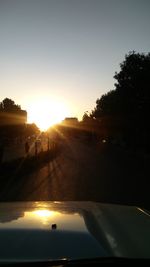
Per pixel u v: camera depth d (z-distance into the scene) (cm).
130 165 3769
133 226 338
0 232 292
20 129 9581
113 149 7938
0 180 2342
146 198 1661
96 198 1684
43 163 3950
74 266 251
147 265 259
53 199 1678
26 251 262
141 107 6100
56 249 266
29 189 1995
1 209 384
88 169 3262
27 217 340
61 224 317
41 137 11244
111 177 2586
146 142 6475
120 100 6300
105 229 319
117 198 1670
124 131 7488
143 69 5953
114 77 6344
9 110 9312
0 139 6956
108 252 267
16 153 4869
